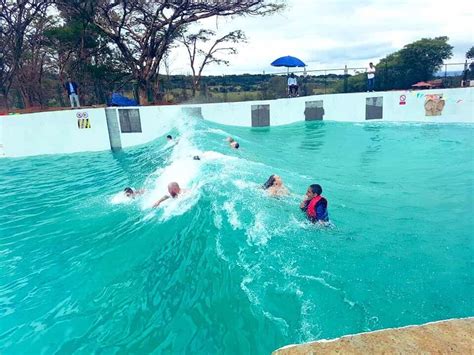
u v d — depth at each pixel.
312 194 5.52
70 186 10.10
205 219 5.44
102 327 3.71
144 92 23.61
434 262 4.45
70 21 24.36
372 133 15.25
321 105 17.55
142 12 22.06
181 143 11.69
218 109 16.66
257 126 17.08
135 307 3.93
